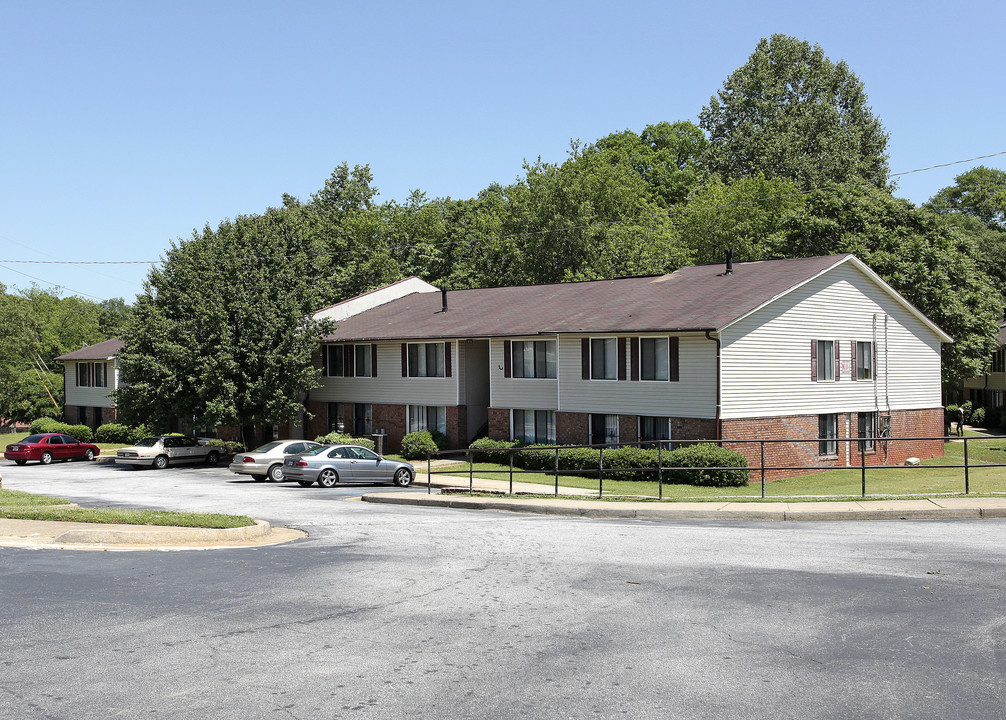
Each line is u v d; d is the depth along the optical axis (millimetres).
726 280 35125
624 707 6902
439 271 78500
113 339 66125
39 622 9398
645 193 78062
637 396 32250
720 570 11836
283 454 33312
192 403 41469
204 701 7047
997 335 46531
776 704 6953
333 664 7957
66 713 6789
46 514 17141
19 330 74188
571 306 37844
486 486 26766
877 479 27484
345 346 44812
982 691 7199
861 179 76562
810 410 32750
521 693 7211
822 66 85375
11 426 78938
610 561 12609
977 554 12695
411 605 10094
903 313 36844
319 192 89125
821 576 11375
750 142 79688
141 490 29359
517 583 11211
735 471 27422
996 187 85875
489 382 39938
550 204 65375
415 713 6793
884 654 8148
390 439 42531
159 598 10492
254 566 12508
